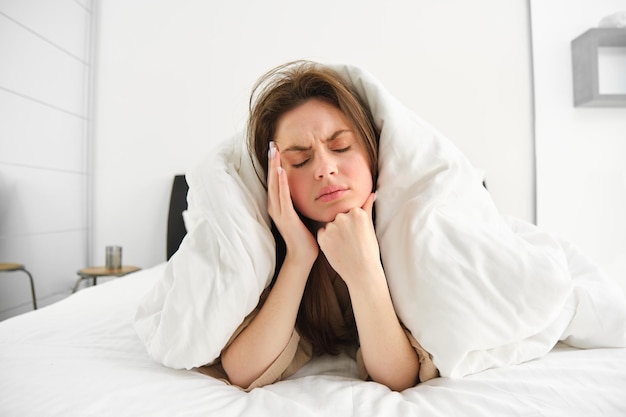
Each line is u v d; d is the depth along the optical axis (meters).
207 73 2.22
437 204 0.59
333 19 2.20
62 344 0.69
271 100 0.65
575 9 2.12
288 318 0.58
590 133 2.09
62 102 1.98
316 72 0.63
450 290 0.51
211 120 2.21
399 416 0.44
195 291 0.53
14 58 1.64
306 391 0.52
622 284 2.04
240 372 0.58
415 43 2.16
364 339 0.55
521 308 0.52
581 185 2.08
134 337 0.73
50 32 1.88
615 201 2.07
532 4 2.12
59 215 1.95
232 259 0.54
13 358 0.61
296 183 0.61
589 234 2.07
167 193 2.19
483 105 2.13
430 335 0.51
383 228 0.61
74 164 2.08
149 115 2.22
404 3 2.18
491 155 2.11
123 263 2.19
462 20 2.16
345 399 0.48
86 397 0.47
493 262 0.54
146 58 2.24
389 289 0.58
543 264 0.53
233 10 2.22
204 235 0.57
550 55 2.11
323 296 0.68
